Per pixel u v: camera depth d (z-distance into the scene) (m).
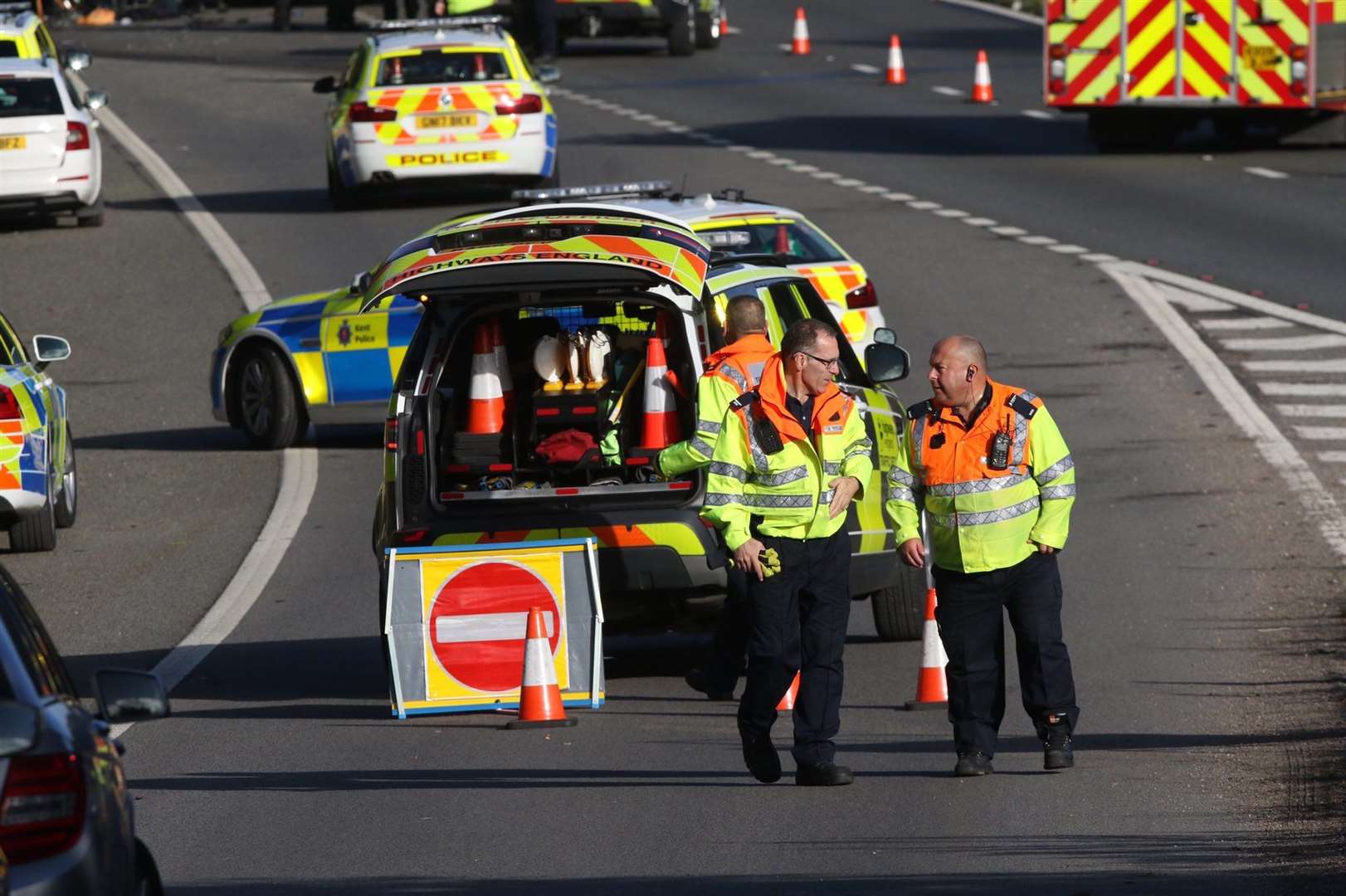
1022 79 164.25
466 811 33.84
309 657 46.66
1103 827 31.95
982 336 82.31
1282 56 117.56
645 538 40.94
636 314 42.88
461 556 41.06
